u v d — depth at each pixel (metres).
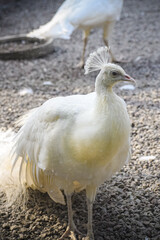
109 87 2.07
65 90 3.35
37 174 2.24
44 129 2.18
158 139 2.70
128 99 3.10
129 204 2.37
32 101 3.11
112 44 4.66
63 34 3.56
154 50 4.39
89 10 3.54
